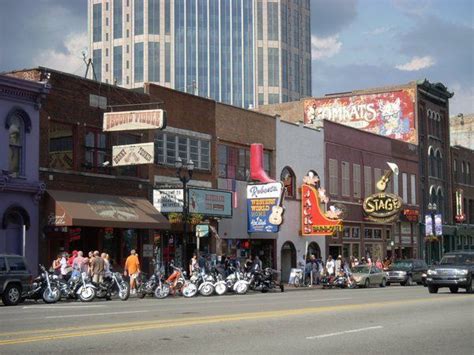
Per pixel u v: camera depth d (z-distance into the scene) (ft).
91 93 113.29
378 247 195.72
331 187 175.01
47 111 105.81
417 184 219.00
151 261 122.72
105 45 480.23
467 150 262.06
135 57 467.93
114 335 45.62
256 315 61.46
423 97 225.15
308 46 526.16
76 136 110.32
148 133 123.44
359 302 81.56
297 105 232.53
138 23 469.16
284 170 158.40
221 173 140.46
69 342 42.14
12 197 99.96
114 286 92.12
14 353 37.81
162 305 76.02
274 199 140.97
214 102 139.54
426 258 223.71
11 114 100.58
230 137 142.92
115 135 117.29
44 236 104.42
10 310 68.69
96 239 113.39
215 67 475.72
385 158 201.46
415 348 42.63
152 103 114.83
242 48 481.87
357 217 185.16
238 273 110.01
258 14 487.20
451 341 46.01
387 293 107.45
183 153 131.34
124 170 118.62
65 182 107.76
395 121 219.82
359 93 225.56
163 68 465.06
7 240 99.45
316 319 58.85
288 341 44.57
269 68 484.33
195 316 59.98
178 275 102.17
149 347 40.65
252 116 149.69
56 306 75.92
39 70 105.70
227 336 46.32
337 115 226.79
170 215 121.19
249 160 148.77
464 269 104.99
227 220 138.82
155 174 124.47
